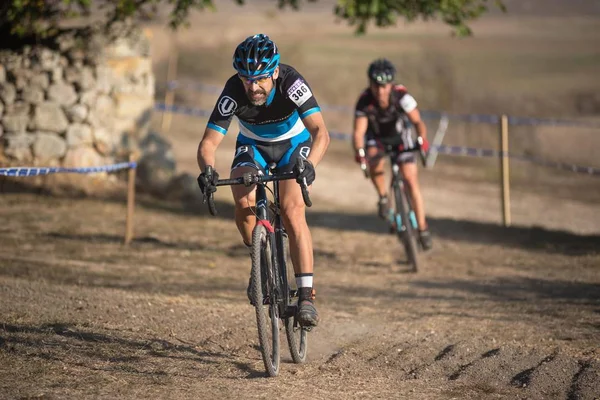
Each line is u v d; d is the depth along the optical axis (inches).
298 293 354.9
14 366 339.9
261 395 322.7
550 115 1791.3
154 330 415.8
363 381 353.7
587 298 534.0
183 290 528.4
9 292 467.5
